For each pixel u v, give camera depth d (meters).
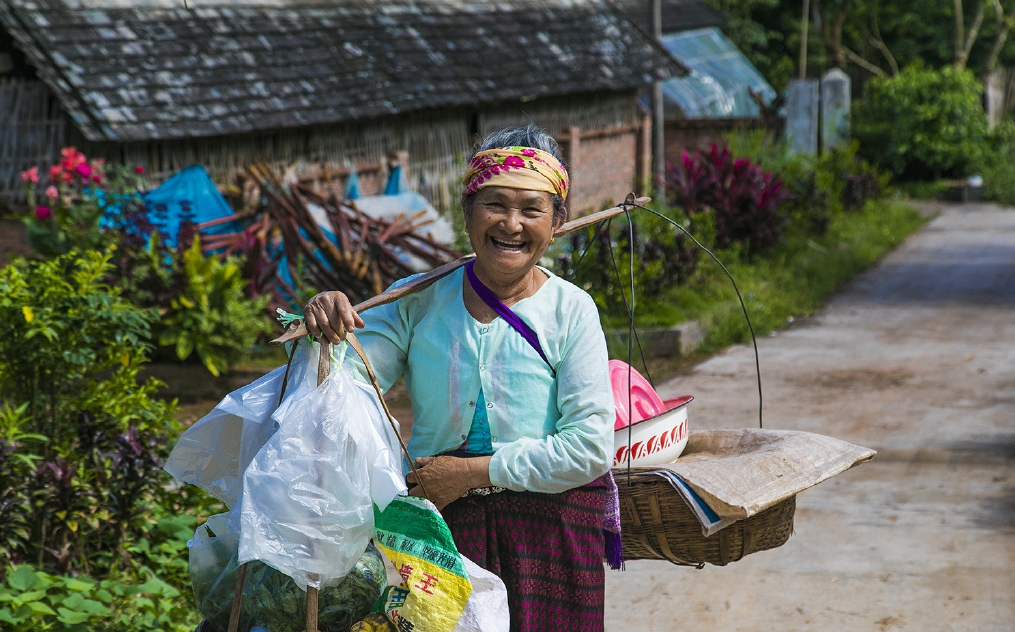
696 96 24.06
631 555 3.11
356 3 13.84
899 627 4.39
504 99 14.01
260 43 11.80
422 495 2.65
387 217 11.61
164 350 8.86
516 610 2.64
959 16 32.88
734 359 10.03
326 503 2.50
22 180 9.12
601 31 17.44
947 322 11.70
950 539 5.36
